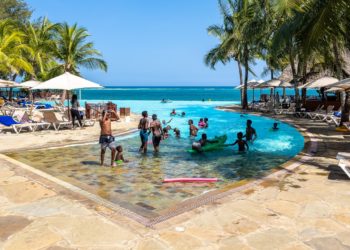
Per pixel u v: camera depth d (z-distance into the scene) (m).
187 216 5.04
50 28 35.16
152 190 6.81
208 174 8.29
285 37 16.17
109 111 8.95
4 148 11.05
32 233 4.44
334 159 9.12
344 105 15.85
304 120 20.61
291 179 7.11
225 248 4.04
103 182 7.34
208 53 32.75
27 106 25.39
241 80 35.19
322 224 4.73
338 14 12.48
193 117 24.78
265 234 4.42
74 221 4.85
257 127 18.69
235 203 5.61
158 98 63.81
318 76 27.56
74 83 15.65
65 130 15.80
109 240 4.24
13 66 27.69
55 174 7.89
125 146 12.17
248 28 25.45
